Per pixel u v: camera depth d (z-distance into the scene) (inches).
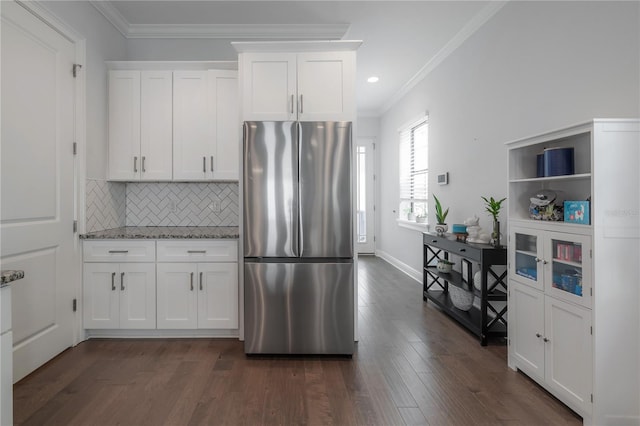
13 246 85.5
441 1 121.6
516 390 82.7
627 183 67.2
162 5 122.9
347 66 111.5
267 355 102.7
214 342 112.1
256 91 111.8
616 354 66.9
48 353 97.4
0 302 50.0
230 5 123.1
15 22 85.6
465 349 106.0
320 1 121.4
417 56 166.2
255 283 100.3
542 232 80.3
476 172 135.5
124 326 111.9
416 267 196.7
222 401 78.2
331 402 77.9
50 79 97.8
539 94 101.9
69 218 106.2
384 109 259.3
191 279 112.0
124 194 135.9
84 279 111.4
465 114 143.6
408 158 214.5
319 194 101.0
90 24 114.1
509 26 115.0
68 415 72.7
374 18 132.2
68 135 105.7
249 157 100.8
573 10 89.6
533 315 84.0
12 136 85.2
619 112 78.1
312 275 100.4
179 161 124.4
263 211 100.9
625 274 67.0
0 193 81.9
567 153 81.1
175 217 136.6
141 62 122.7
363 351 105.0
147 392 81.8
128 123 124.1
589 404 67.9
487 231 127.4
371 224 280.2
